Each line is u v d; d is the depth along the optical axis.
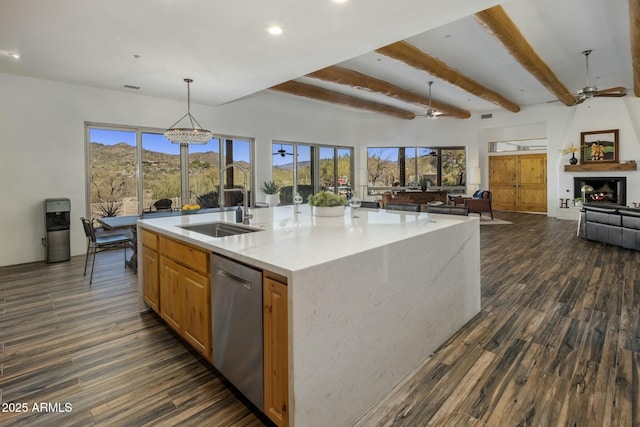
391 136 10.54
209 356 2.06
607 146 8.22
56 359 2.24
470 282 2.80
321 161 9.48
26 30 3.21
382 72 6.17
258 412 1.75
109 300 3.34
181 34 3.32
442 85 7.12
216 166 7.10
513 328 2.65
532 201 10.52
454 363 2.18
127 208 5.94
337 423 1.63
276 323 1.51
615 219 5.50
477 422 1.66
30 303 3.25
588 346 2.36
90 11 2.86
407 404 1.81
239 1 2.74
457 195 10.64
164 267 2.57
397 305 1.98
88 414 1.72
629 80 7.00
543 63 5.36
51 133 5.04
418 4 2.84
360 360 1.74
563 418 1.67
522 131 10.31
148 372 2.10
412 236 2.11
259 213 3.37
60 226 4.96
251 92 5.56
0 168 4.68
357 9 2.90
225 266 1.84
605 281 3.77
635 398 1.80
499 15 3.69
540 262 4.61
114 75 4.64
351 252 1.70
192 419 1.69
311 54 3.87
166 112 6.16
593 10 4.04
